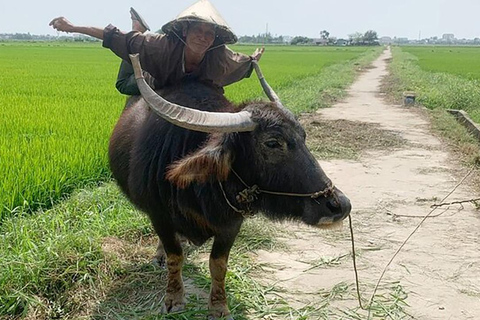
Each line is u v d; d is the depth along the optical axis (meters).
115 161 4.11
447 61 45.78
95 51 55.50
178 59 3.92
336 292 4.10
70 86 17.06
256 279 4.29
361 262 4.68
